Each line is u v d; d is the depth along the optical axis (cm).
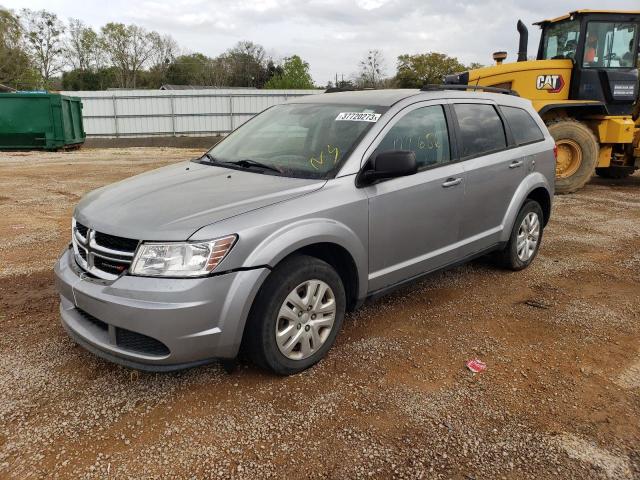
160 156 1956
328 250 358
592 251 623
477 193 453
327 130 397
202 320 288
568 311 446
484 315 436
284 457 266
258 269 301
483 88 506
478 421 296
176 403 308
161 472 255
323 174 358
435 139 422
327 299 346
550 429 290
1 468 255
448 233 434
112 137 3244
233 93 3328
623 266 567
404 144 395
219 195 331
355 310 396
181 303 282
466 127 454
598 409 309
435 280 517
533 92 996
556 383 335
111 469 256
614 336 401
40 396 313
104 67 7006
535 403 313
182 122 3312
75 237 339
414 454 270
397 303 459
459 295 479
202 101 3306
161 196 338
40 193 1016
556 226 748
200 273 287
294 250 316
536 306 455
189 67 7381
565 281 519
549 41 1073
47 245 632
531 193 539
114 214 320
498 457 268
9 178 1227
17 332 394
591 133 981
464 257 461
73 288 312
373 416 299
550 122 984
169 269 287
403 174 353
